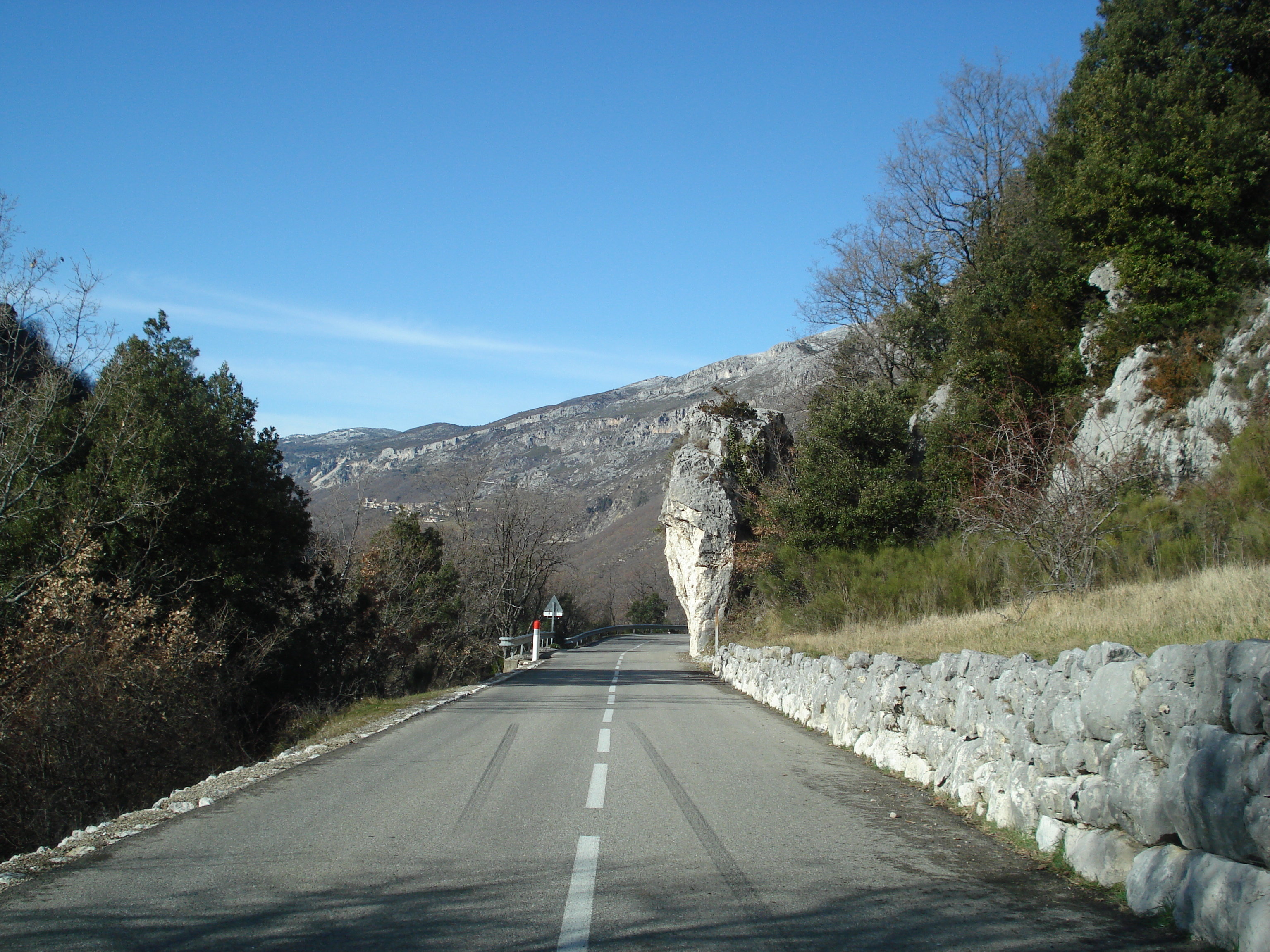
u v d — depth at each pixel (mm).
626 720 14180
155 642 17484
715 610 35344
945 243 38250
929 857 6043
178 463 21156
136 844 6488
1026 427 18094
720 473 36219
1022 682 6793
